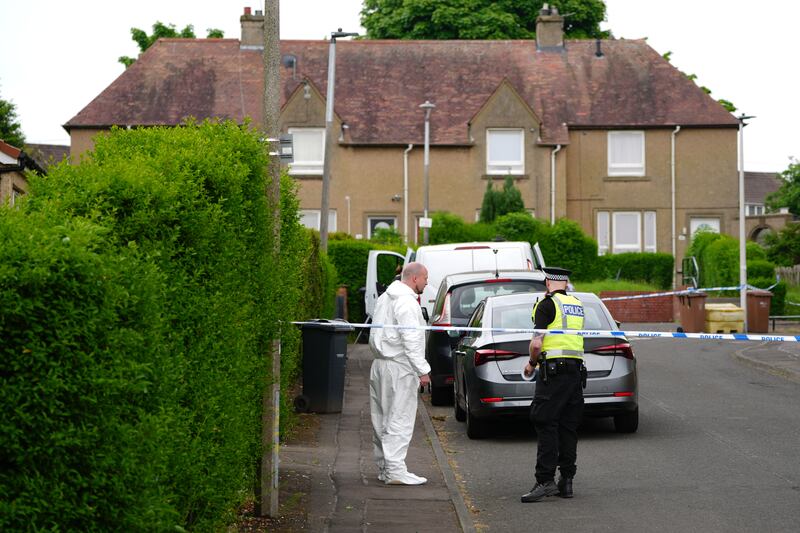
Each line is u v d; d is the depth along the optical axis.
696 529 10.28
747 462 13.84
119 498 5.27
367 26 73.12
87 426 5.09
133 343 5.38
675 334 13.34
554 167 55.22
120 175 6.76
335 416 18.50
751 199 116.00
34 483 4.93
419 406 20.64
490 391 15.77
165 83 56.72
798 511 10.99
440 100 57.00
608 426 17.25
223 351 8.18
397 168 55.12
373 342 12.85
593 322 16.19
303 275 19.05
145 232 6.87
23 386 4.86
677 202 56.47
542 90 57.81
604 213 56.38
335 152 55.09
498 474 13.55
